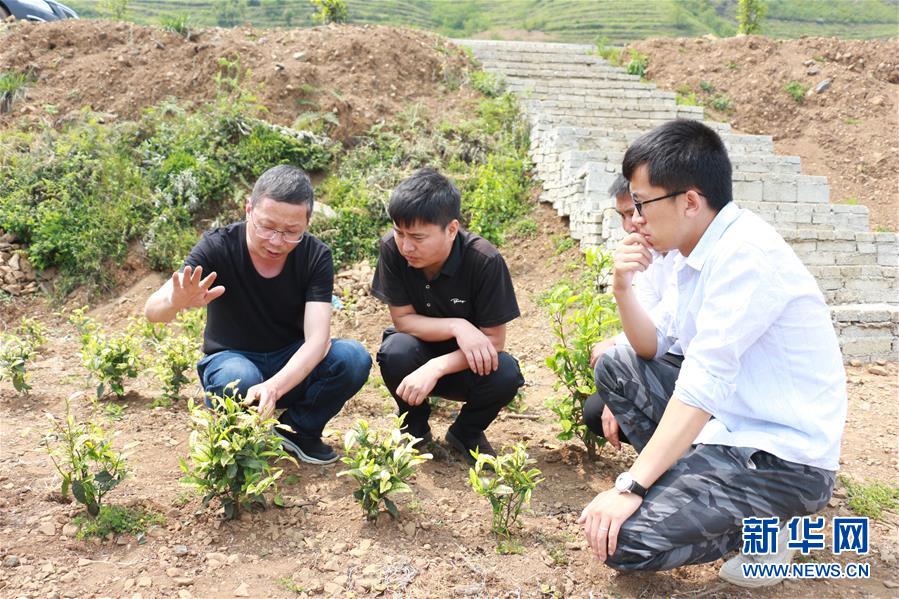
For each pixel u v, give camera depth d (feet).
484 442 12.26
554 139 27.17
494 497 9.64
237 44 31.99
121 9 43.62
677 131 8.53
